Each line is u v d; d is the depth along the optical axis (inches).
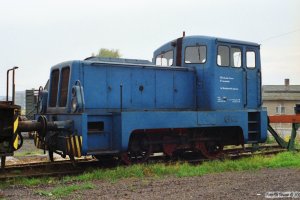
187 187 280.5
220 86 439.5
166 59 480.1
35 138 402.9
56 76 416.2
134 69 410.6
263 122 475.2
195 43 446.9
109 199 242.8
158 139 411.2
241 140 462.0
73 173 352.2
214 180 308.2
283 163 391.5
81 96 359.3
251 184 287.7
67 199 245.0
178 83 436.8
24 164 395.2
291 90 2117.4
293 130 533.3
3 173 337.4
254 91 477.4
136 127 373.4
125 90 402.9
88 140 364.8
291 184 284.8
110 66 396.8
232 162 388.8
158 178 323.0
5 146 324.8
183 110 438.3
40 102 433.1
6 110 323.9
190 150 448.5
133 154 397.1
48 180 317.7
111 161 407.5
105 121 376.2
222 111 434.3
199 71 444.1
